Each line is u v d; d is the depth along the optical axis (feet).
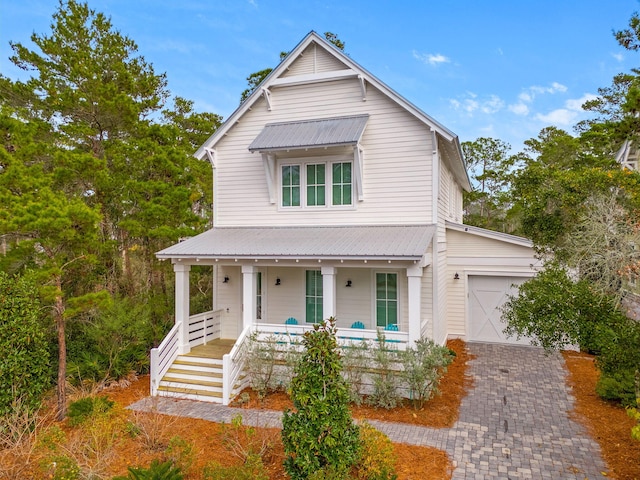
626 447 26.78
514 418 31.89
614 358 22.85
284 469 23.85
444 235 54.34
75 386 39.93
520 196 35.29
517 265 54.13
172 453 24.76
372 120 46.21
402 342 37.14
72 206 32.27
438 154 45.16
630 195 27.27
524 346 53.62
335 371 22.67
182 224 57.47
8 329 30.42
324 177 47.98
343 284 48.26
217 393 37.83
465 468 24.52
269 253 39.91
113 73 64.90
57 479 21.40
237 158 51.65
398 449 26.94
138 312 46.98
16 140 36.60
